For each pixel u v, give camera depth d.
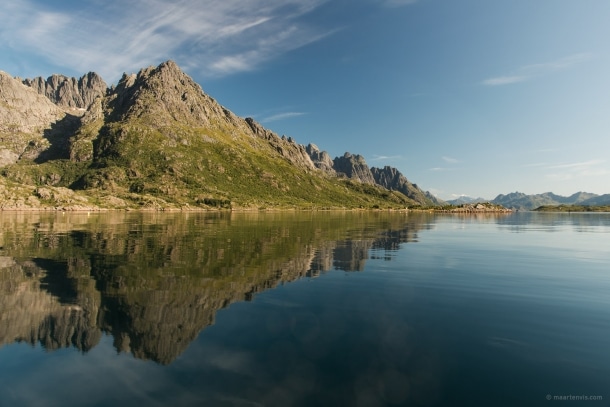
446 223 123.50
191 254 37.56
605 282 26.56
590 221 154.88
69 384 11.69
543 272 30.47
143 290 22.59
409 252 42.31
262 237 57.53
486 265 33.72
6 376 12.20
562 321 17.80
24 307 19.09
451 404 10.60
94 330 16.06
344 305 20.09
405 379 12.02
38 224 81.69
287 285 24.66
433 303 20.75
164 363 13.05
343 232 71.50
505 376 12.33
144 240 50.78
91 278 25.73
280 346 14.48
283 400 10.74
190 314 18.30
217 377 12.09
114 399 10.84
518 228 97.44
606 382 11.95
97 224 85.50
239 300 20.83
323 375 12.22
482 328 16.75
